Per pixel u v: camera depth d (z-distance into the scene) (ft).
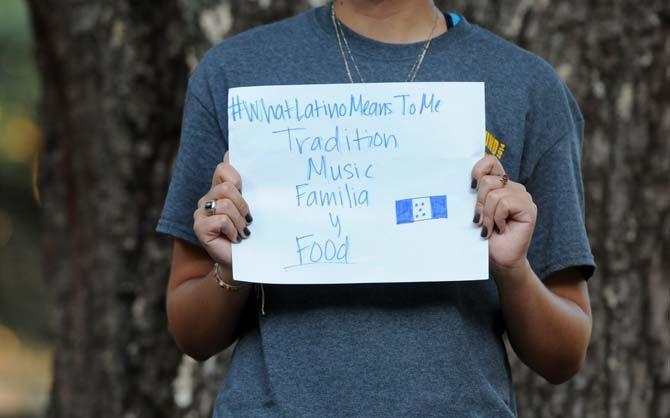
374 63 7.45
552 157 7.57
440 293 7.16
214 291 7.42
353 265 7.09
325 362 7.02
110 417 13.04
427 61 7.47
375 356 7.00
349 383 6.97
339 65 7.47
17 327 41.98
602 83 12.17
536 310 7.26
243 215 7.11
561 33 12.08
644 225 12.32
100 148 13.12
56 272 13.87
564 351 7.55
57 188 13.85
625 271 12.31
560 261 7.49
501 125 7.38
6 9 32.81
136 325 12.99
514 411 7.60
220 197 7.09
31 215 40.01
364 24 7.61
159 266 12.99
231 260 7.18
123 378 12.96
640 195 12.32
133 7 12.83
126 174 12.98
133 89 12.90
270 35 7.72
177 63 12.76
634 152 12.27
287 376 7.07
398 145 7.15
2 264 40.75
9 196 39.55
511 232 7.00
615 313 12.30
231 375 7.43
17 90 34.17
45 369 42.47
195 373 12.71
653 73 12.24
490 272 7.48
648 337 12.36
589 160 12.23
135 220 13.01
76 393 13.46
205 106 7.65
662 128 12.28
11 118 36.37
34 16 13.52
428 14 7.68
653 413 12.36
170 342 12.92
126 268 13.04
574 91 12.12
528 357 7.68
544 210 7.57
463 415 6.98
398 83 7.16
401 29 7.58
